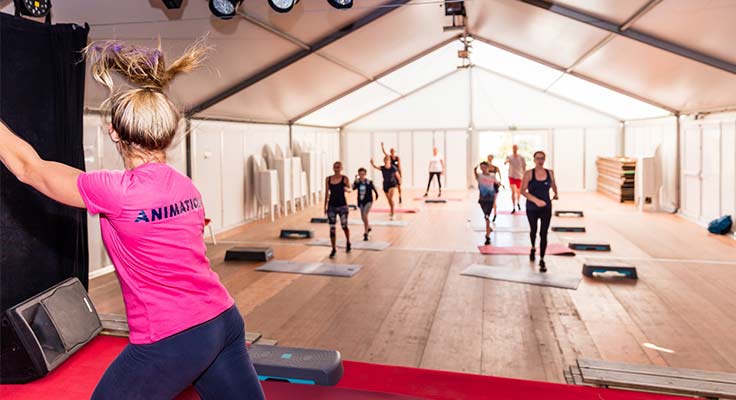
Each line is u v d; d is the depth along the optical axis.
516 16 9.70
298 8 7.66
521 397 3.78
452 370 4.36
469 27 11.93
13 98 3.97
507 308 6.07
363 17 9.09
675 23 7.29
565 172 19.03
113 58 1.70
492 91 19.31
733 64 7.92
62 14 5.71
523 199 16.75
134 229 1.56
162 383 1.62
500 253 9.05
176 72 1.83
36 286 4.27
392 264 8.38
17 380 3.80
